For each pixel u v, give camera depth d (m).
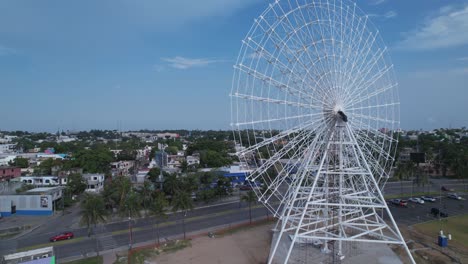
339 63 43.59
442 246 54.44
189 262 48.72
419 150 153.62
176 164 154.25
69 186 94.00
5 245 58.19
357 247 47.88
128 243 57.62
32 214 80.31
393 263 42.59
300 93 42.59
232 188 101.94
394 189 106.25
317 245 48.78
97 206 61.12
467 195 96.19
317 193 44.44
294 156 43.81
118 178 100.25
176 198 66.62
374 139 48.06
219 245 55.75
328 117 43.16
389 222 68.69
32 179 108.56
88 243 58.19
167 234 62.31
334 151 44.12
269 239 58.47
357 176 48.56
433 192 101.06
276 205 84.56
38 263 41.38
